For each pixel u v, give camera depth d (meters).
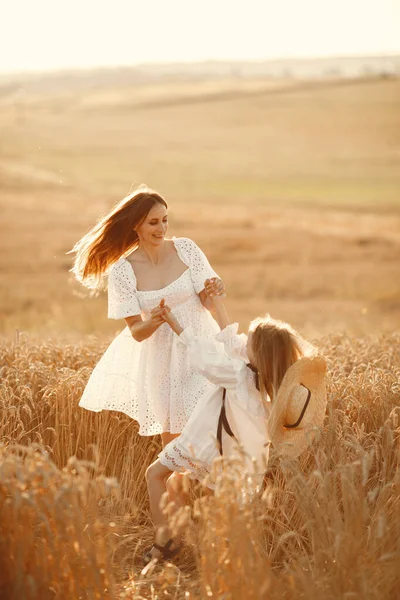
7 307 23.50
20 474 3.27
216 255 36.03
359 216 55.09
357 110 150.12
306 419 4.23
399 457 4.30
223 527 3.40
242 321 21.67
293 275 31.17
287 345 4.25
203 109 166.88
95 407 4.97
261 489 4.16
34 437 5.29
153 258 5.02
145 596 3.95
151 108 173.50
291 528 4.25
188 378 4.84
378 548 3.65
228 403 4.33
